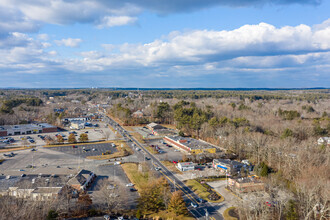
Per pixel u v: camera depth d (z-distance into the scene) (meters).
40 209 69.25
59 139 160.12
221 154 135.25
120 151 144.12
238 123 178.50
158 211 77.19
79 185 87.69
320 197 74.81
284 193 79.31
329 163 103.31
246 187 89.56
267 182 91.50
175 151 147.25
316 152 116.00
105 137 180.75
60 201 73.69
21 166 115.56
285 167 105.62
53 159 127.56
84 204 74.19
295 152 118.19
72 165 118.56
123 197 83.81
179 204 74.44
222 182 100.62
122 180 100.81
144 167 111.88
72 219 71.25
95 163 122.44
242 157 133.50
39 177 95.88
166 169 115.31
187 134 195.12
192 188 93.69
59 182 90.38
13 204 67.75
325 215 70.25
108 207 76.69
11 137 176.00
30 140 164.12
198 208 78.81
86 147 153.25
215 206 80.19
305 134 165.12
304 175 92.31
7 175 97.06
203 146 145.38
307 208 68.81
